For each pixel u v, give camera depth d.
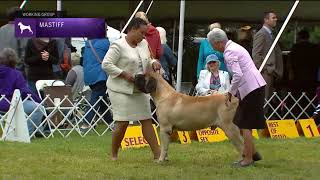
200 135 9.02
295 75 11.77
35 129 9.10
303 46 11.82
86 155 7.53
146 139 7.23
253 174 6.36
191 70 14.66
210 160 7.25
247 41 11.41
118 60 6.89
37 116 9.10
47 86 9.57
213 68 9.38
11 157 7.27
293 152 7.95
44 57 10.07
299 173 6.50
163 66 9.88
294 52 11.83
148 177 6.11
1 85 9.08
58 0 11.43
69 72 10.60
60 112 9.49
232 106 6.72
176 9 13.76
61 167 6.66
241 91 6.56
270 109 10.82
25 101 9.04
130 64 6.88
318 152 7.99
